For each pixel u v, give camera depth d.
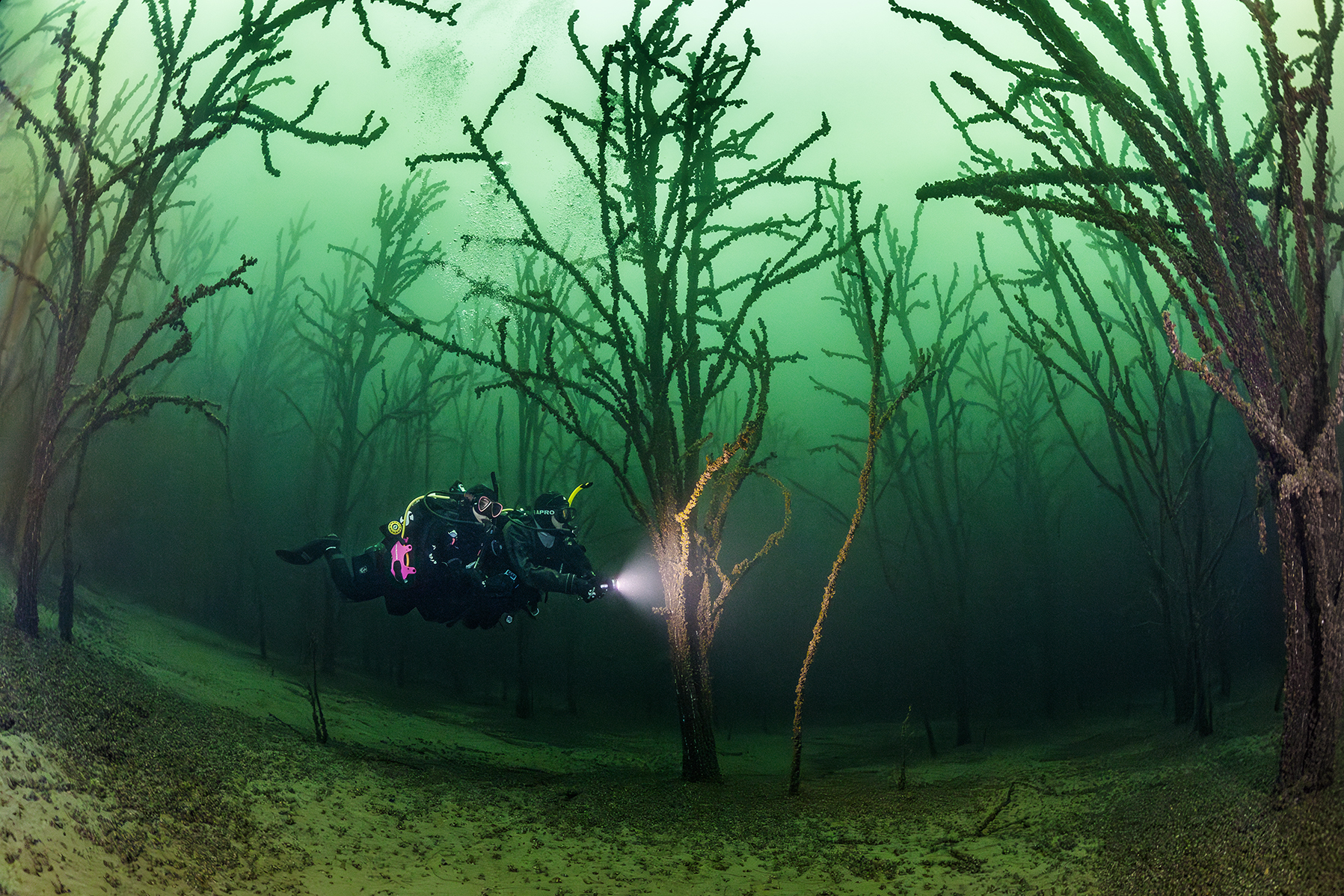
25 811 3.32
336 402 9.96
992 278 7.16
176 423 12.45
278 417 12.56
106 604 9.11
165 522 12.18
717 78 6.68
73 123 5.52
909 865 4.50
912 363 9.33
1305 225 3.30
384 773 6.24
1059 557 12.78
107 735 4.71
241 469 11.18
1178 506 6.91
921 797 6.14
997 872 4.15
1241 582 9.78
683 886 4.30
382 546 4.35
